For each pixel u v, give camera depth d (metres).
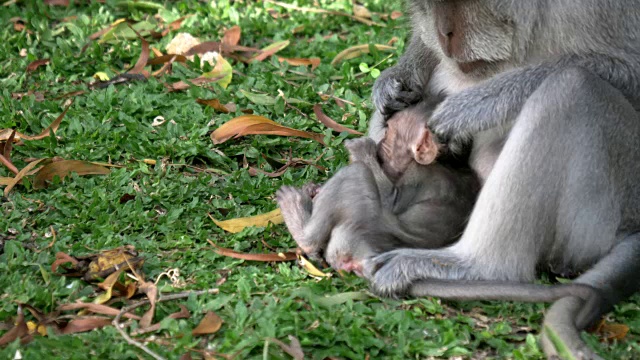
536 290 7.31
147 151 9.98
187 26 13.14
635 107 8.20
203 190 9.37
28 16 12.86
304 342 6.96
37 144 9.98
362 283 7.92
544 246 7.77
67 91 11.29
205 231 8.65
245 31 13.06
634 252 7.72
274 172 9.87
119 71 11.91
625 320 7.55
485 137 8.60
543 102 7.56
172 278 7.93
